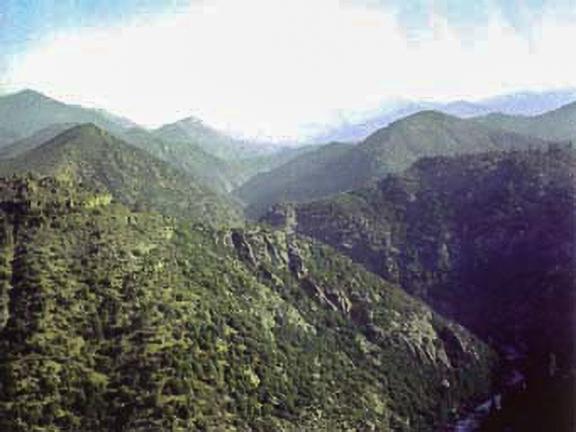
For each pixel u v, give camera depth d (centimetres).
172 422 15525
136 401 15650
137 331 17038
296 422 18412
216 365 17612
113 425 15312
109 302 17350
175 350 16850
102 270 18125
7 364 15612
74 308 16975
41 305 16688
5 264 17600
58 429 14950
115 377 16012
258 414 17638
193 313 18462
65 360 15900
